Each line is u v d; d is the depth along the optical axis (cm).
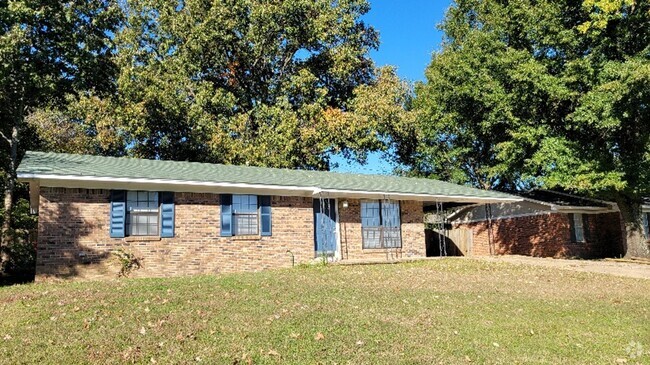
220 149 3017
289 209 1905
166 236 1633
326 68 3556
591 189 2189
